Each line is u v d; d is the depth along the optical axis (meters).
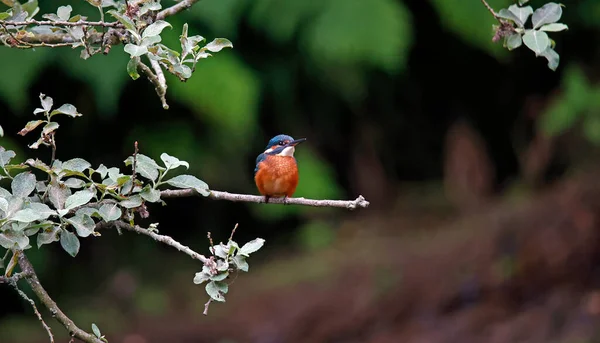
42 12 9.91
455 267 12.88
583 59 14.38
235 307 13.04
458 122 15.20
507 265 12.59
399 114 15.12
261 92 13.10
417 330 12.27
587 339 11.06
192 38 4.55
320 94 14.18
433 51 14.58
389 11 11.73
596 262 12.27
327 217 14.55
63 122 12.48
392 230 14.21
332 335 12.41
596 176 13.27
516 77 14.88
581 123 13.55
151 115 12.65
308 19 12.03
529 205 13.55
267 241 14.45
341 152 14.91
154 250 14.15
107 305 13.12
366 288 12.86
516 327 11.78
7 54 10.58
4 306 12.95
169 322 12.84
